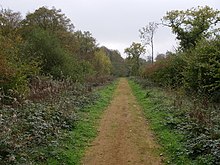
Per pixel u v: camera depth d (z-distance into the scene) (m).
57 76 29.56
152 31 58.78
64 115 15.17
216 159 9.52
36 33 31.36
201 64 19.33
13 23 46.16
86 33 71.31
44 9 53.38
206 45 20.56
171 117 15.90
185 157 10.50
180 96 20.31
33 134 11.55
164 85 31.20
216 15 39.56
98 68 71.88
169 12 40.78
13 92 15.48
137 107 22.78
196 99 18.42
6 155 9.35
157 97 24.64
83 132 14.18
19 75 16.75
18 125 11.78
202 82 19.84
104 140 13.41
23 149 10.12
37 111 13.90
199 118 13.54
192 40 40.06
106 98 28.00
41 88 19.53
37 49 29.83
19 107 14.17
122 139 13.57
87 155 11.44
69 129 14.24
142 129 15.38
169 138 12.94
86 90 27.61
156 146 12.46
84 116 17.59
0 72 15.60
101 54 80.31
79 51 66.81
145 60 85.50
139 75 74.62
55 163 9.96
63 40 53.09
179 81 28.64
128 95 32.78
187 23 39.91
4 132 10.05
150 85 40.09
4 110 13.14
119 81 67.81
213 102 18.39
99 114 19.28
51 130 12.53
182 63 29.05
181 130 13.45
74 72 33.06
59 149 11.03
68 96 21.56
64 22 55.88
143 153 11.66
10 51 18.41
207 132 11.67
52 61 30.38
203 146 10.55
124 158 11.17
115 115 19.38
